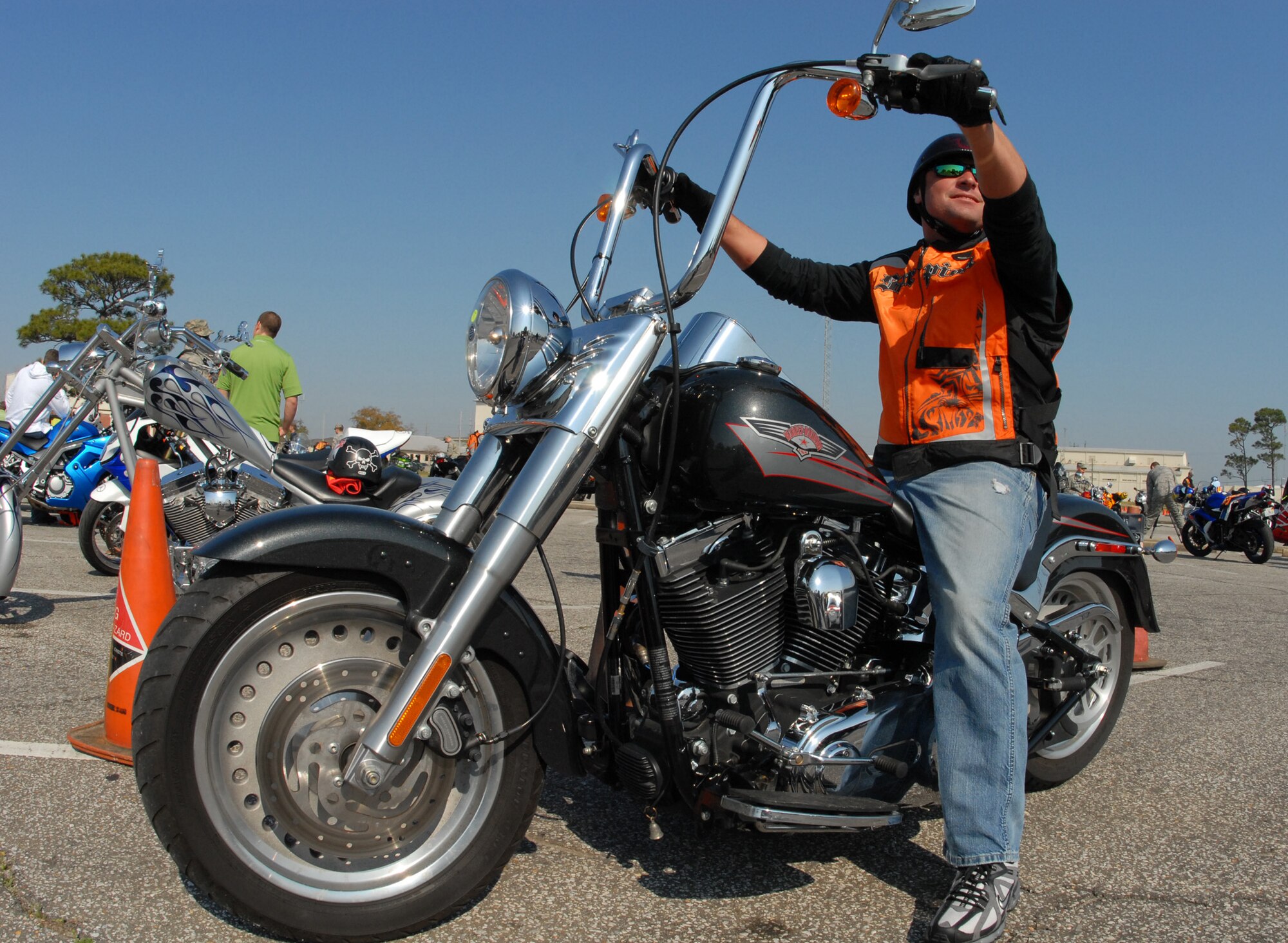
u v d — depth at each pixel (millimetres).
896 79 1979
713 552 2199
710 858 2420
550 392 2102
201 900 2051
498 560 1944
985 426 2354
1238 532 13195
